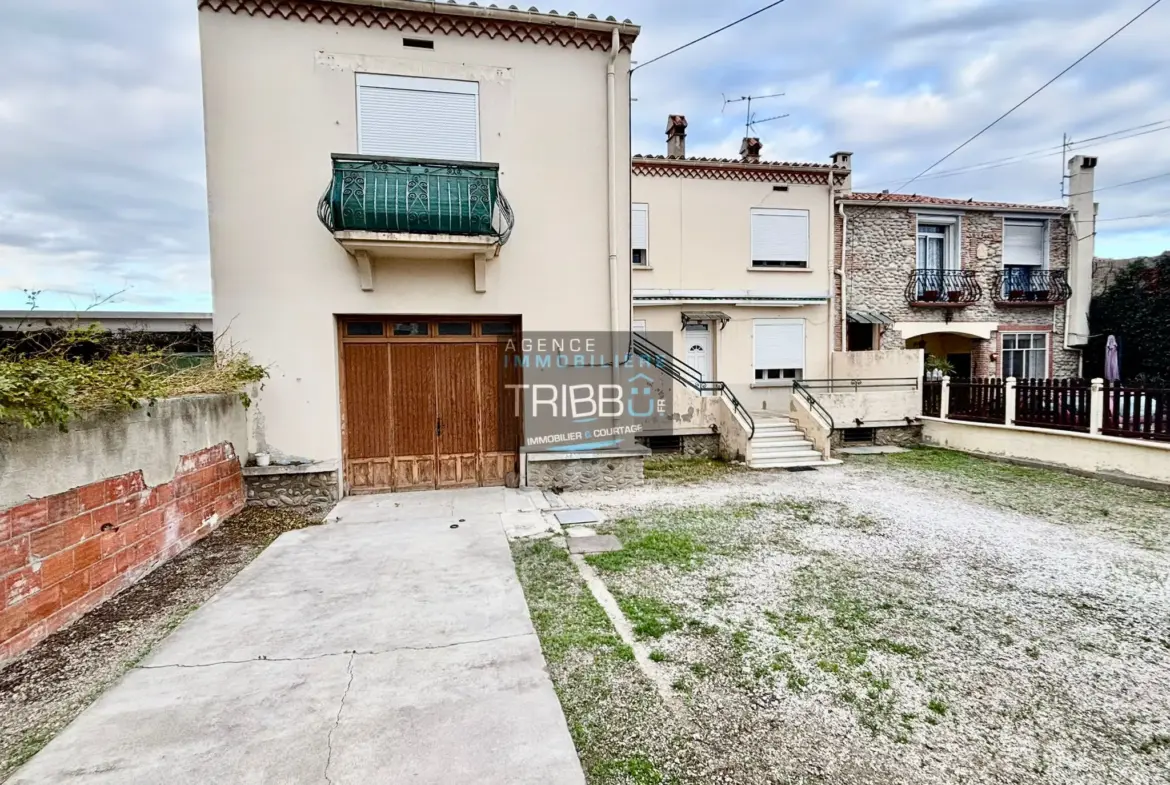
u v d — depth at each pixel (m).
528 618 3.74
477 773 2.22
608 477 7.95
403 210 6.43
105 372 4.12
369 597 4.08
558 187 7.50
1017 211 14.80
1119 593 4.29
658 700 2.82
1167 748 2.50
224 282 6.61
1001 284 14.81
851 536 5.75
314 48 6.70
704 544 5.45
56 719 2.61
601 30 7.39
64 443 3.54
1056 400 9.42
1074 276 15.35
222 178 6.56
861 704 2.82
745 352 13.24
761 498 7.46
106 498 3.97
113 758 2.29
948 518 6.46
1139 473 8.03
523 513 6.46
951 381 11.80
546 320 7.56
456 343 7.54
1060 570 4.77
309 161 6.74
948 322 14.59
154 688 2.84
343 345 7.20
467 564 4.79
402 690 2.84
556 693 2.87
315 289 6.84
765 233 13.27
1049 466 9.41
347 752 2.34
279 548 5.20
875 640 3.51
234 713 2.62
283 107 6.66
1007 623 3.77
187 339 7.72
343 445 7.19
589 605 3.99
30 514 3.25
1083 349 16.17
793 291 13.45
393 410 7.40
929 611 3.95
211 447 5.67
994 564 4.92
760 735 2.56
